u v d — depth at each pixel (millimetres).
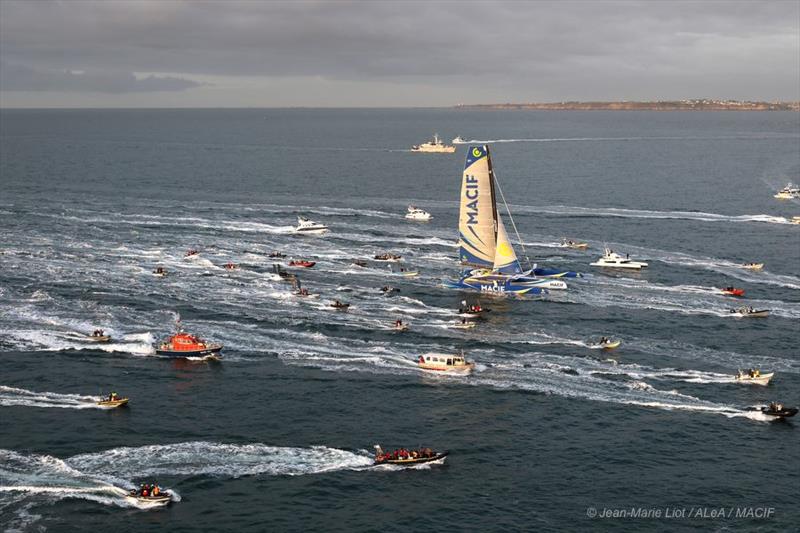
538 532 73312
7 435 88938
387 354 115562
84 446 87000
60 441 87875
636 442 90438
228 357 113562
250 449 87188
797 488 81000
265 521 74188
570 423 94938
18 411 95125
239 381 105625
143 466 83062
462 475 83000
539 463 85625
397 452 84938
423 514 75875
